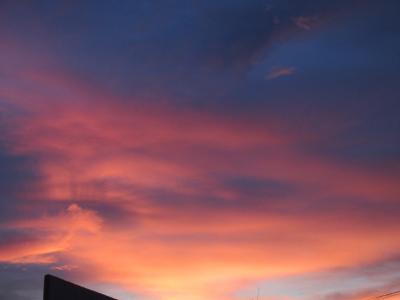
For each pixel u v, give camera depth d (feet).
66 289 59.77
